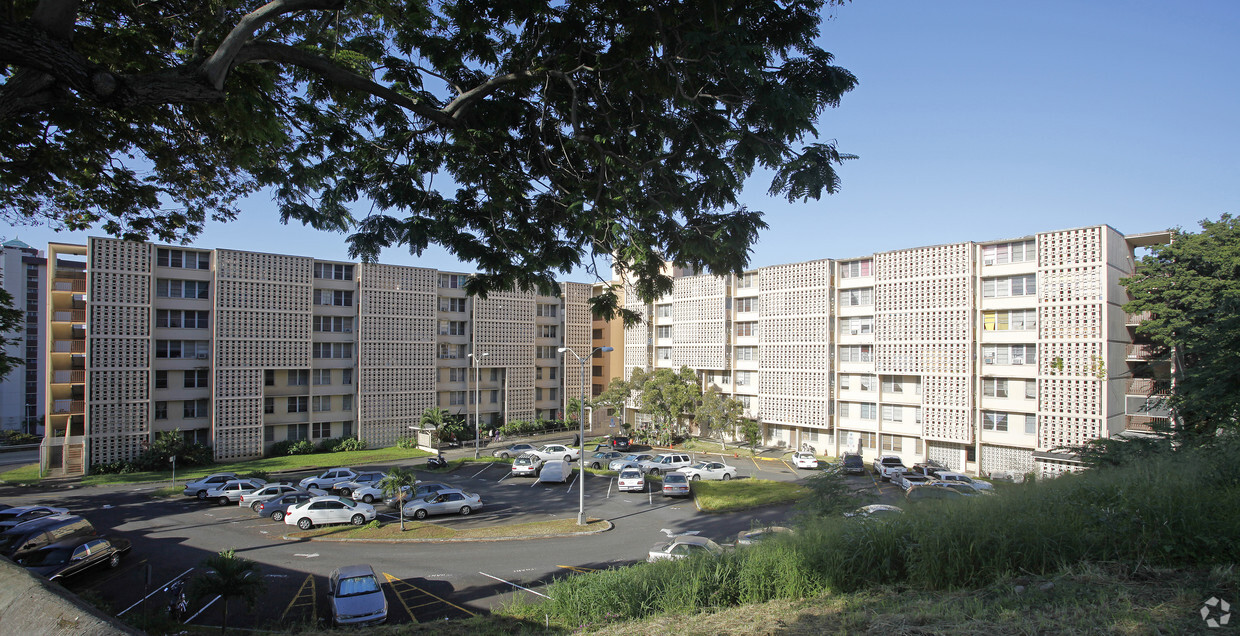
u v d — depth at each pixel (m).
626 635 7.73
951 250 38.03
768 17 6.43
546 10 6.99
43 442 36.91
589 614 10.09
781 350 47.72
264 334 43.22
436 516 26.77
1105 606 5.61
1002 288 36.28
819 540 9.24
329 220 10.56
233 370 41.97
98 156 10.52
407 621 14.63
